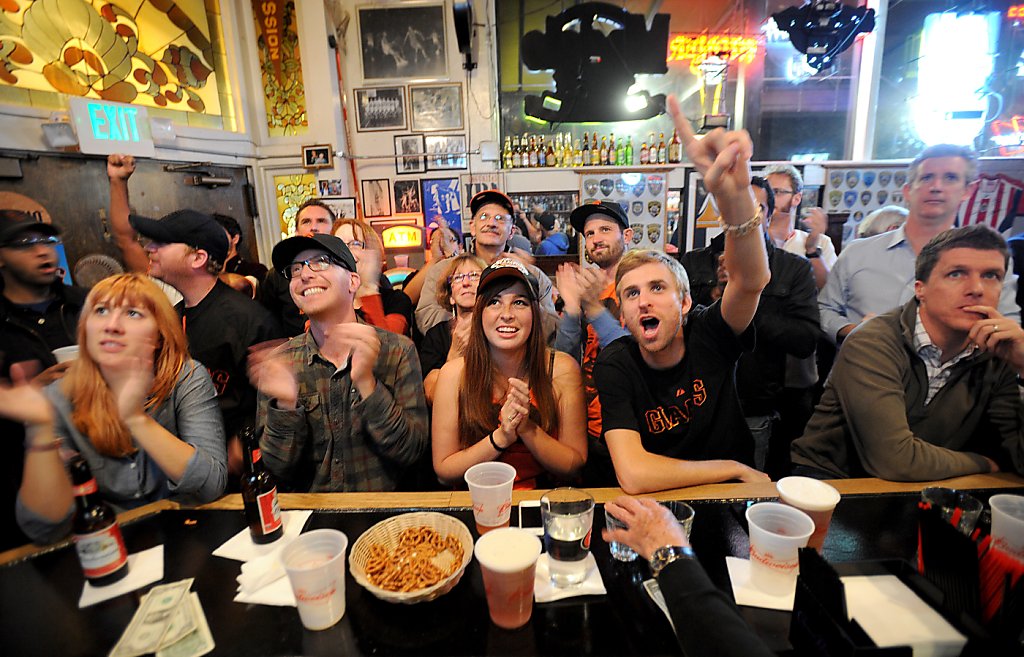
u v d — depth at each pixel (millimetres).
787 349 1894
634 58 3623
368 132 4055
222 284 1834
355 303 2104
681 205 3930
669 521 757
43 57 2758
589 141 4078
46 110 2725
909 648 540
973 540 684
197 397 1258
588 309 1833
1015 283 1664
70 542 1040
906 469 1171
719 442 1358
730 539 977
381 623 798
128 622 817
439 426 1445
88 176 2918
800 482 924
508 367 1466
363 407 1285
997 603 646
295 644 759
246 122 3904
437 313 2516
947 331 1209
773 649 711
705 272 2207
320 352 1416
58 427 1158
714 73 3865
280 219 4156
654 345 1257
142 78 3271
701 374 1331
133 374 1123
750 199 1028
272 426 1311
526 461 1406
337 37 3855
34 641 782
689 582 646
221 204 3770
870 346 1283
